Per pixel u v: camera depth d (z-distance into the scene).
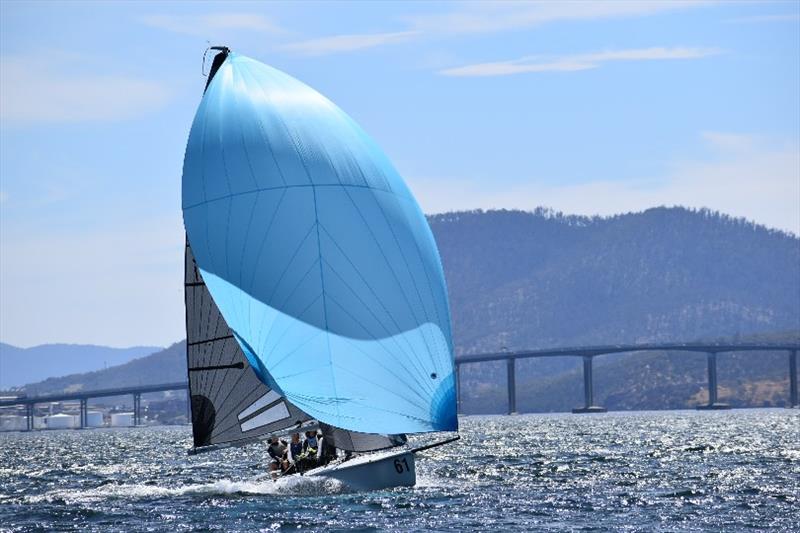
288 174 90.69
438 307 93.12
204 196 91.88
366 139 94.44
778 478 124.75
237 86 93.56
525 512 91.81
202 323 95.44
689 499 102.69
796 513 92.06
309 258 89.75
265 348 89.94
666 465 148.38
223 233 91.25
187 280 95.56
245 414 95.50
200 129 93.12
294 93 93.56
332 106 94.38
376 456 97.56
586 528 83.44
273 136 91.31
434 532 80.94
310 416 90.94
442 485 115.25
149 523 87.56
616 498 102.88
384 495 100.00
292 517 87.62
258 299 90.12
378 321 90.25
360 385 89.62
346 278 89.94
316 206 90.38
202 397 95.44
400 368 90.69
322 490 96.50
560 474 133.12
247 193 90.94
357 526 83.25
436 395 92.00
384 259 91.00
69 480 146.62
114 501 105.31
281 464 100.44
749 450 187.12
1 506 105.06
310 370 89.38
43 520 92.50
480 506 95.00
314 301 89.44
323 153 91.31
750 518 89.19
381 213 91.75
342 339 89.50
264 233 90.25
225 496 102.62
